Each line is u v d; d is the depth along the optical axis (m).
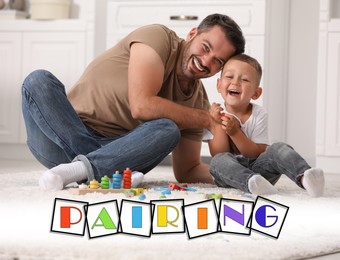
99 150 2.03
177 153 2.47
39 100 2.08
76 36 4.60
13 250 1.20
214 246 1.29
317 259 1.27
